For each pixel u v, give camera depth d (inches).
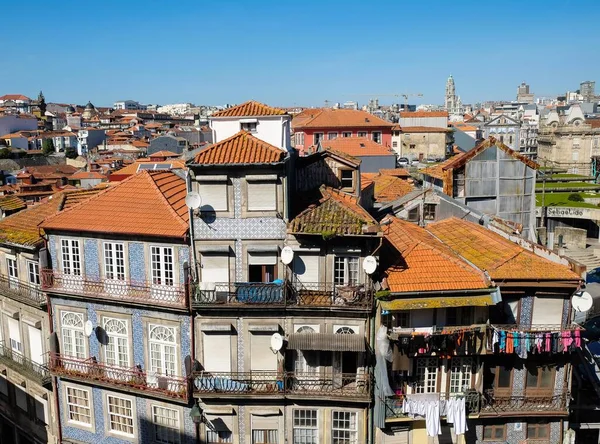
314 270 1035.9
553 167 3740.2
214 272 1050.7
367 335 1031.0
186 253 1058.1
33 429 1305.4
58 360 1168.2
